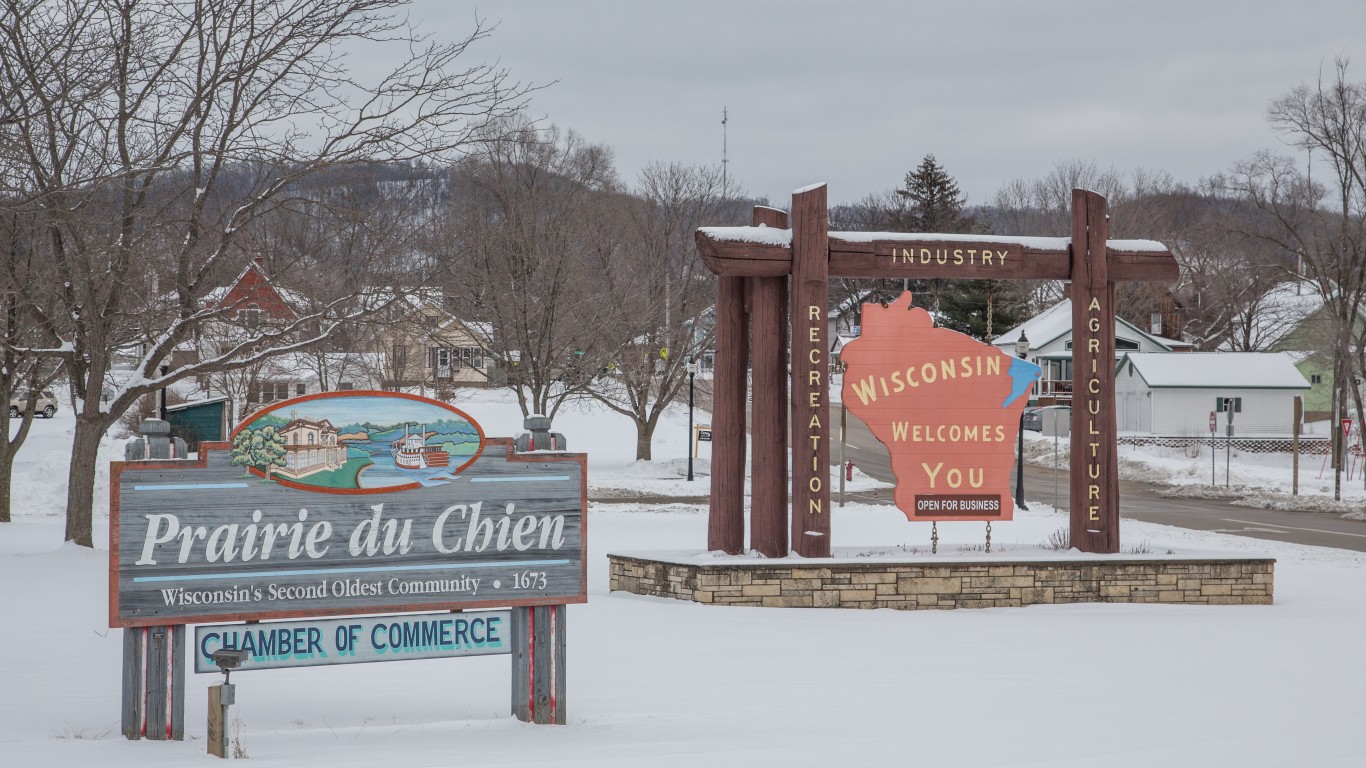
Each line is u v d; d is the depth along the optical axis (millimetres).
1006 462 17797
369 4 18016
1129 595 17344
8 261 18703
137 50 17203
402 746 7711
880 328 17609
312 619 8398
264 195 18578
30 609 14297
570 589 8953
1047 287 88688
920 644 13328
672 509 33719
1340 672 11531
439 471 8734
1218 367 61812
